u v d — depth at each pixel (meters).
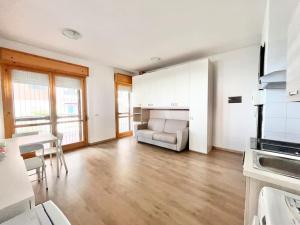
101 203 1.83
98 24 2.37
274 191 0.88
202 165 2.92
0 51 2.77
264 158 1.27
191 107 3.80
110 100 4.92
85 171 2.70
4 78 2.92
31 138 2.42
